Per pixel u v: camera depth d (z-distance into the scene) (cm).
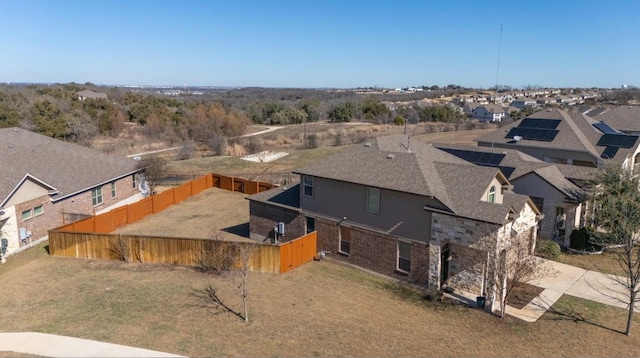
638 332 1666
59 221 2809
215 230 2933
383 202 2155
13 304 1708
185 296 1789
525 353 1490
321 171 2389
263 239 2730
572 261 2364
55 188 2766
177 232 2892
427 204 2006
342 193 2314
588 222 2620
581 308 1850
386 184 2109
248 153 6044
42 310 1642
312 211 2462
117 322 1537
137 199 3694
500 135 3884
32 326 1501
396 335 1568
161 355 1314
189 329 1497
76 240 2322
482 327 1684
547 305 1877
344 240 2359
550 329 1675
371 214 2209
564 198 2569
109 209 3322
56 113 6844
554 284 2077
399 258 2148
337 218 2350
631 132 3950
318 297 1873
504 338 1599
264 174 4681
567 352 1509
